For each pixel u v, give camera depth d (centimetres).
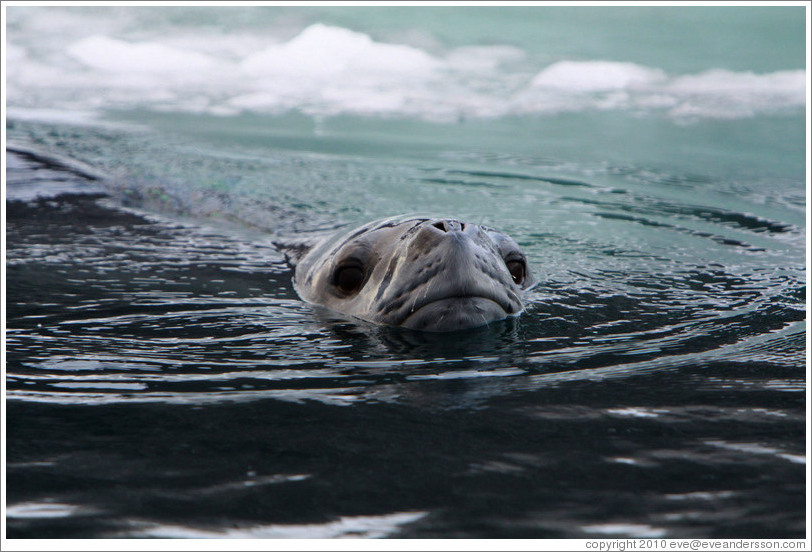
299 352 1180
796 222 2158
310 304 1459
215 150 3116
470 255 1244
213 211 2316
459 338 1220
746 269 1700
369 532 693
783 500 740
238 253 1883
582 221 2164
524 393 1005
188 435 885
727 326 1303
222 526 703
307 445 858
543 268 1695
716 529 696
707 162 2989
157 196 2444
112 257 1809
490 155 3102
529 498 746
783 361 1127
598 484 771
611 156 3094
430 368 1101
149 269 1720
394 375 1075
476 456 830
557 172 2822
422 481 778
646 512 723
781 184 2648
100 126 3478
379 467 805
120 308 1429
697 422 914
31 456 834
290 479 782
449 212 2262
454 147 3244
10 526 702
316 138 3391
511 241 1480
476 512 723
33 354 1180
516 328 1273
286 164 2914
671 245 1914
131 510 729
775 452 838
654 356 1152
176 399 995
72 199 2367
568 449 846
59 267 1711
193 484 774
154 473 796
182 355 1176
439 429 898
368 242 1429
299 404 975
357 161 2978
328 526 703
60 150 2975
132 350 1200
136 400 993
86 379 1072
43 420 930
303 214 2266
